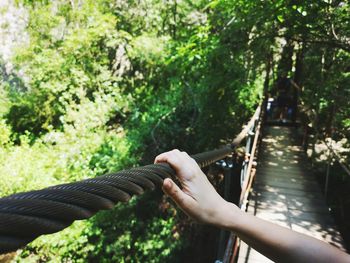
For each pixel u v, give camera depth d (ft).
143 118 31.48
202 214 2.30
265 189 17.37
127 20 38.17
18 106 35.06
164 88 34.50
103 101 34.53
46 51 33.86
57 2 38.47
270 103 34.68
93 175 26.30
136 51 34.55
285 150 24.76
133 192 2.12
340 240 12.80
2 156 23.34
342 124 23.36
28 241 1.28
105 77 34.30
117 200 1.93
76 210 1.55
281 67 32.65
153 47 33.22
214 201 2.37
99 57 37.09
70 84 34.58
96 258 25.72
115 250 25.27
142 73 38.37
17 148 25.64
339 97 18.80
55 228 1.41
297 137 28.63
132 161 28.81
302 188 17.66
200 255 27.45
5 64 38.14
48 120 34.06
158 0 36.40
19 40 39.22
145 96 35.32
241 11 15.11
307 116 27.14
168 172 2.53
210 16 20.97
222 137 28.19
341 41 14.61
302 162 22.09
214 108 24.71
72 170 26.58
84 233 25.00
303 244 2.14
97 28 33.01
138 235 26.91
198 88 26.18
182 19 35.22
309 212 14.97
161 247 26.40
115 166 27.50
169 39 32.78
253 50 16.58
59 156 27.04
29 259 22.40
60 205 1.48
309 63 27.91
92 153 28.99
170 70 28.66
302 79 31.91
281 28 16.10
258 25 15.26
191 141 31.22
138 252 26.50
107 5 37.65
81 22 37.14
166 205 29.27
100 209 1.77
